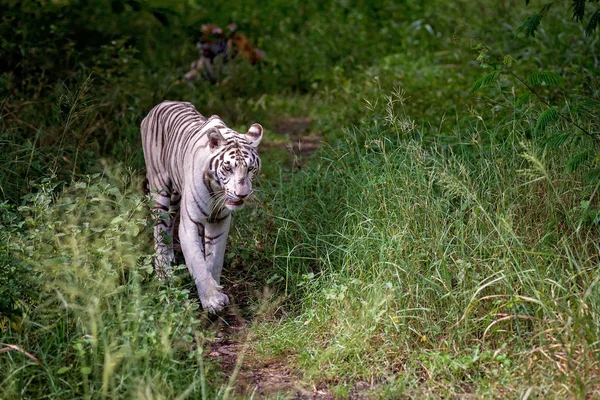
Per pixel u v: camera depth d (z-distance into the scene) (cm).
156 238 954
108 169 1029
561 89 1295
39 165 1040
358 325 764
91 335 698
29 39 1466
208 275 873
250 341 807
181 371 682
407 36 2208
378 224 897
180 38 2141
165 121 988
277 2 2731
